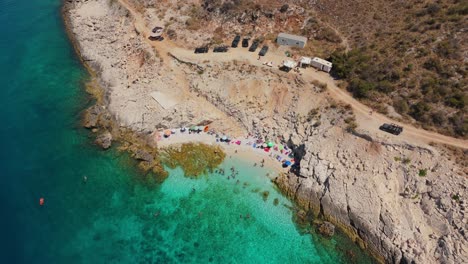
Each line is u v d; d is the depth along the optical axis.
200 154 69.12
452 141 57.19
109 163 69.31
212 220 60.66
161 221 60.88
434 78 63.69
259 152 69.00
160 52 84.38
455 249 48.59
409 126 60.69
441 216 51.91
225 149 69.75
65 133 75.25
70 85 87.38
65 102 82.62
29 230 59.47
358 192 57.06
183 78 79.56
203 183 65.38
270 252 56.44
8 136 74.75
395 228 52.66
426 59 66.69
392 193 56.19
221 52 81.31
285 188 63.22
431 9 75.62
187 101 75.56
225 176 65.94
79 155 70.94
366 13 83.19
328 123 65.62
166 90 77.69
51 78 89.94
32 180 66.75
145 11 99.31
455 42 66.62
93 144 72.62
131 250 57.38
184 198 63.66
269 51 80.25
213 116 73.56
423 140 58.06
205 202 62.94
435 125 59.75
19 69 93.00
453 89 61.12
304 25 83.94
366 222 54.91
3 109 80.94
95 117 76.94
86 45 97.94
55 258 56.06
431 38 69.31
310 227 58.62
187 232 59.34
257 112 72.38
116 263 55.78
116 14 103.38
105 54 92.06
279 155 68.06
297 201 61.50
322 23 83.50
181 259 56.06
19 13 118.19
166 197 63.97
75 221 60.97
